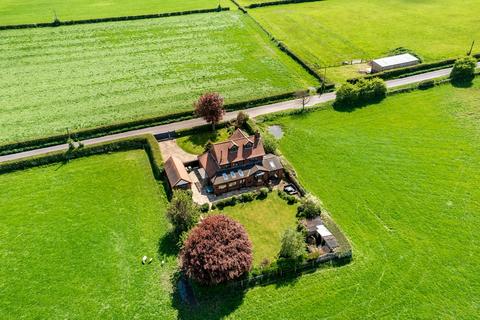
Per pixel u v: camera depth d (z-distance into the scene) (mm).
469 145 104000
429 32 160625
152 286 72750
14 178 95625
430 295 70312
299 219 84562
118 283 73188
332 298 70125
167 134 108375
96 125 111688
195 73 135875
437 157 100250
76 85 129125
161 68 138500
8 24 162750
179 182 89125
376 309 68375
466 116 114500
